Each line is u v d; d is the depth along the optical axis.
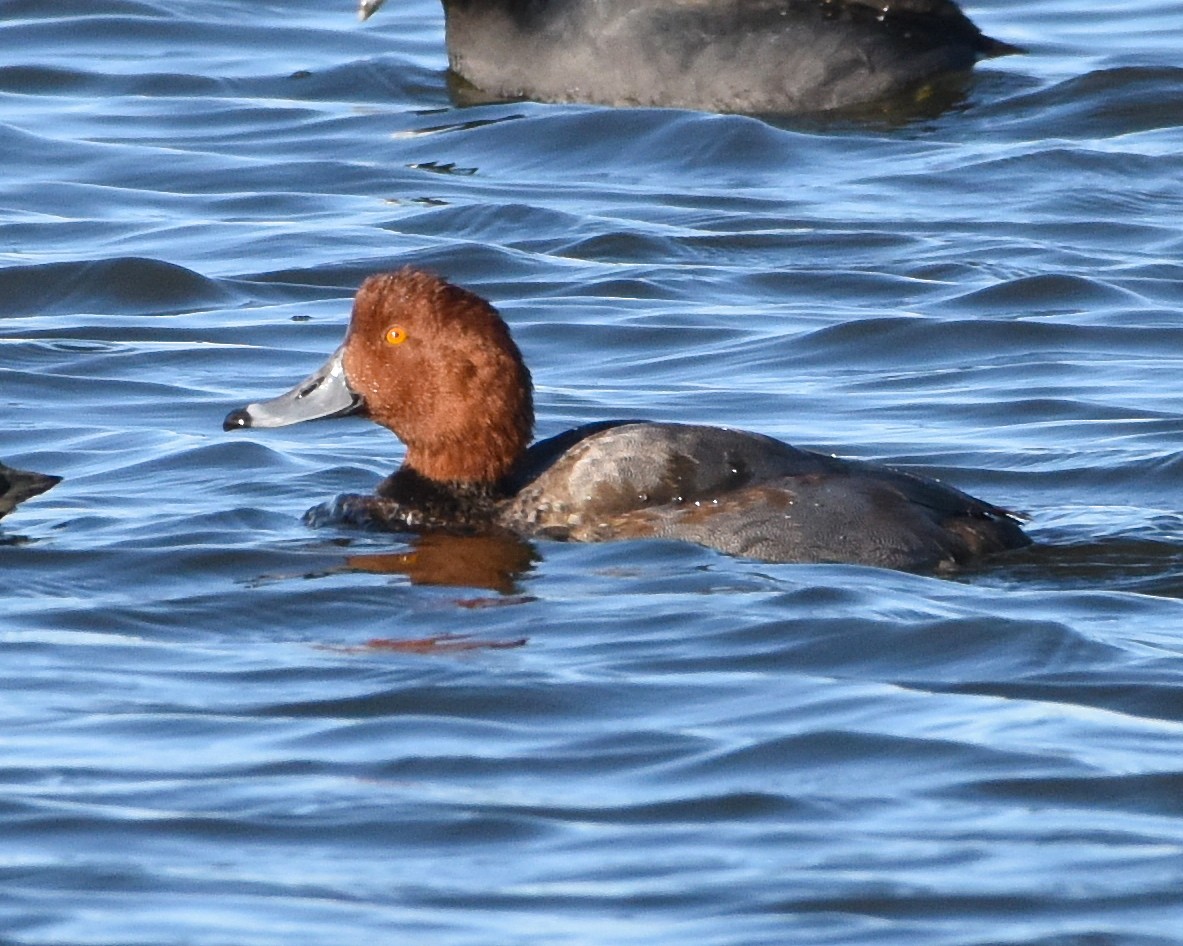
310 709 15.35
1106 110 36.50
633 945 11.87
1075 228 31.48
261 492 21.25
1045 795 13.85
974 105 36.81
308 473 21.95
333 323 27.98
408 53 41.12
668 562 18.30
